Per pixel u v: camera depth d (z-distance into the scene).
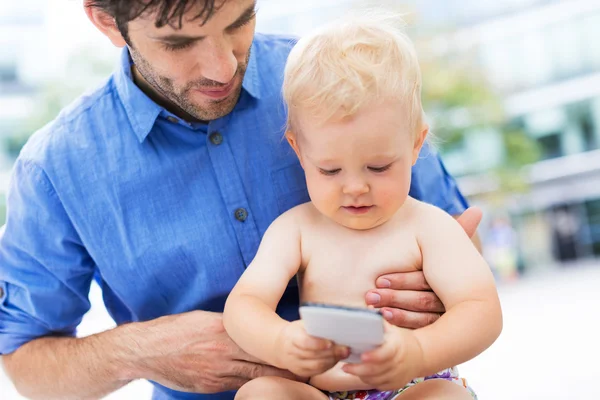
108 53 8.64
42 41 8.57
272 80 1.52
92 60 8.61
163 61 1.25
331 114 1.20
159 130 1.47
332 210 1.28
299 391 1.25
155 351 1.40
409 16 1.58
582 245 9.52
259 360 1.37
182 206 1.46
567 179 9.53
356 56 1.24
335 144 1.21
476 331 1.17
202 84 1.27
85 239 1.47
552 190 9.56
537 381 4.16
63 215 1.48
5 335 1.56
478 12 9.54
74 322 1.61
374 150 1.21
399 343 1.04
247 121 1.48
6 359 1.58
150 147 1.46
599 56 9.20
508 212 9.56
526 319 6.10
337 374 1.27
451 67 9.48
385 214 1.28
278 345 1.13
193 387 1.42
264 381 1.26
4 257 1.53
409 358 1.06
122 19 1.21
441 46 9.52
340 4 8.18
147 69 1.32
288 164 1.49
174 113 1.47
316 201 1.29
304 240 1.34
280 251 1.33
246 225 1.46
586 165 9.45
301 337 1.06
